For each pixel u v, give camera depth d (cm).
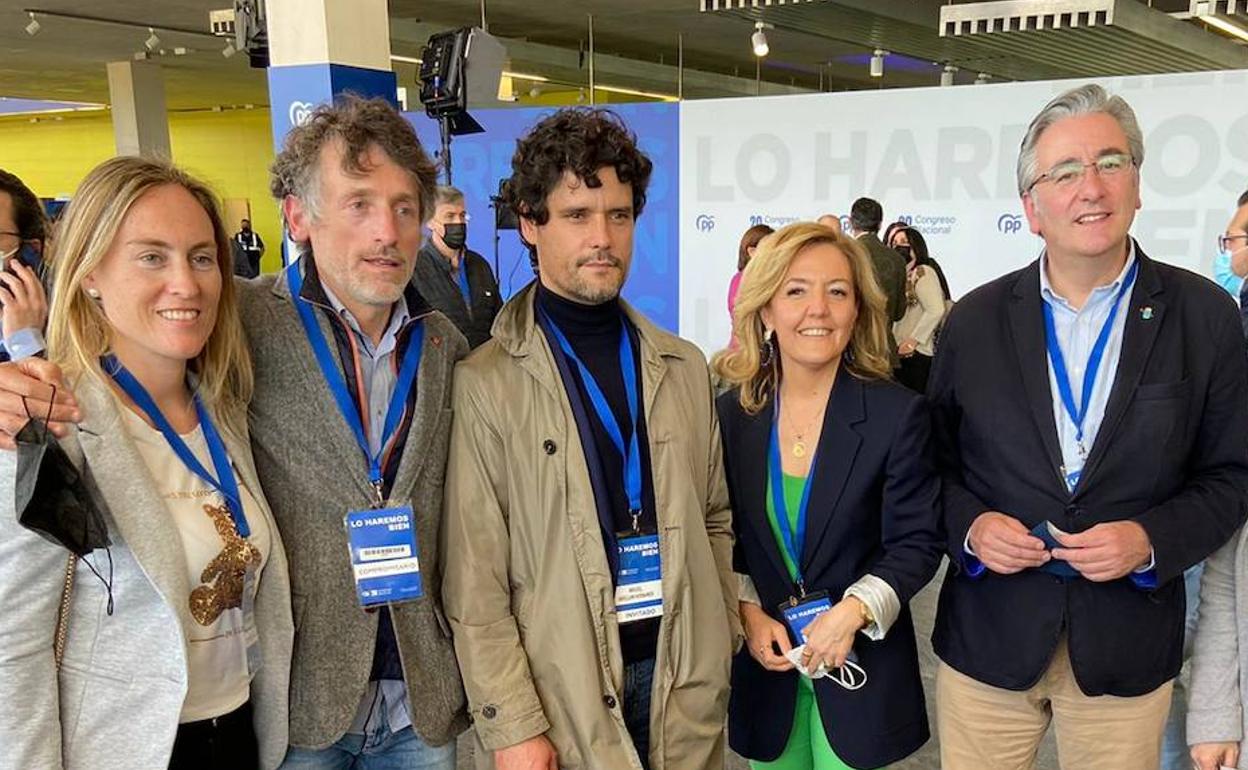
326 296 142
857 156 561
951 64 1130
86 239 117
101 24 940
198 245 123
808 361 164
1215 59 976
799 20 854
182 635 117
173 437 124
